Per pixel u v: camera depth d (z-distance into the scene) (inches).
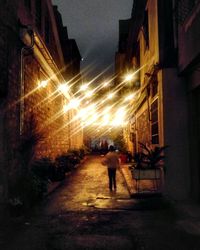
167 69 407.8
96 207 369.4
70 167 789.9
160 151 406.9
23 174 378.3
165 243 236.8
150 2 519.8
